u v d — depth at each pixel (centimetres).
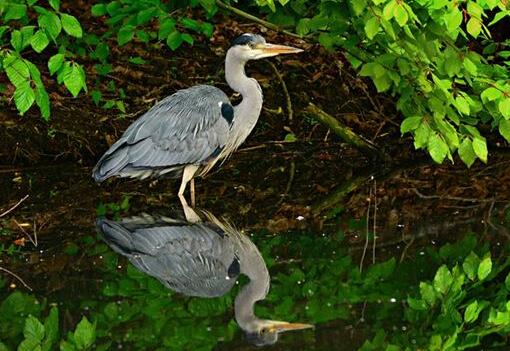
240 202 1315
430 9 1175
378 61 1223
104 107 1504
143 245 1170
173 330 966
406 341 959
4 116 1453
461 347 961
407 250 1173
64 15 1161
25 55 1609
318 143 1528
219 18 1770
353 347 936
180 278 1092
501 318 1034
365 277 1106
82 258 1131
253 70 1661
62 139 1441
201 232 1215
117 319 989
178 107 1308
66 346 934
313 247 1180
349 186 1376
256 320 995
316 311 1022
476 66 1277
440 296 1070
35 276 1083
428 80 1272
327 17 1250
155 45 1683
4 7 1173
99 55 1488
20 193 1321
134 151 1283
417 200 1330
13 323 980
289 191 1355
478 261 1151
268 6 1320
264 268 1121
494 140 1538
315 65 1683
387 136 1549
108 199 1314
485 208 1300
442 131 1222
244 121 1355
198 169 1346
